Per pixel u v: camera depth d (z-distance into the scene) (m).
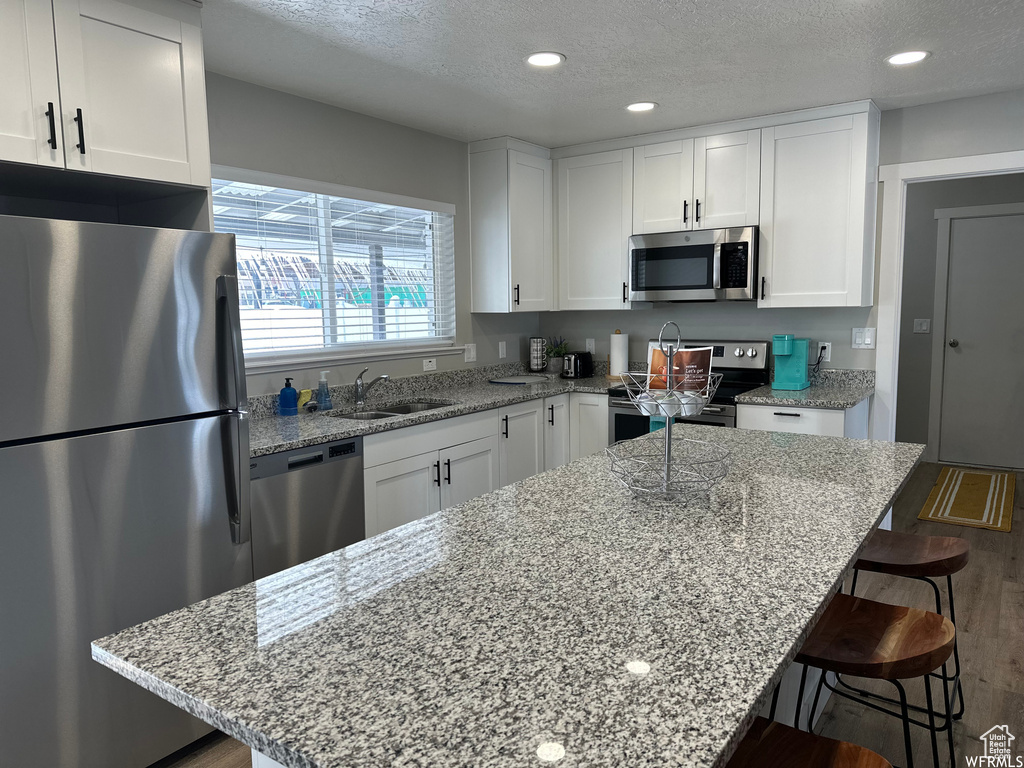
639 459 1.95
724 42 2.63
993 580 3.33
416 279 3.92
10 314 1.63
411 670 0.89
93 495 1.81
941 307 5.50
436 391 3.97
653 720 0.78
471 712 0.80
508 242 4.09
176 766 2.07
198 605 1.12
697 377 1.58
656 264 4.02
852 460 2.04
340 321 3.47
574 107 3.46
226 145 2.91
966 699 2.33
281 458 2.47
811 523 1.46
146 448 1.92
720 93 3.28
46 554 1.73
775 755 1.16
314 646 0.97
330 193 3.34
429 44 2.60
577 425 4.18
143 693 1.97
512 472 3.74
